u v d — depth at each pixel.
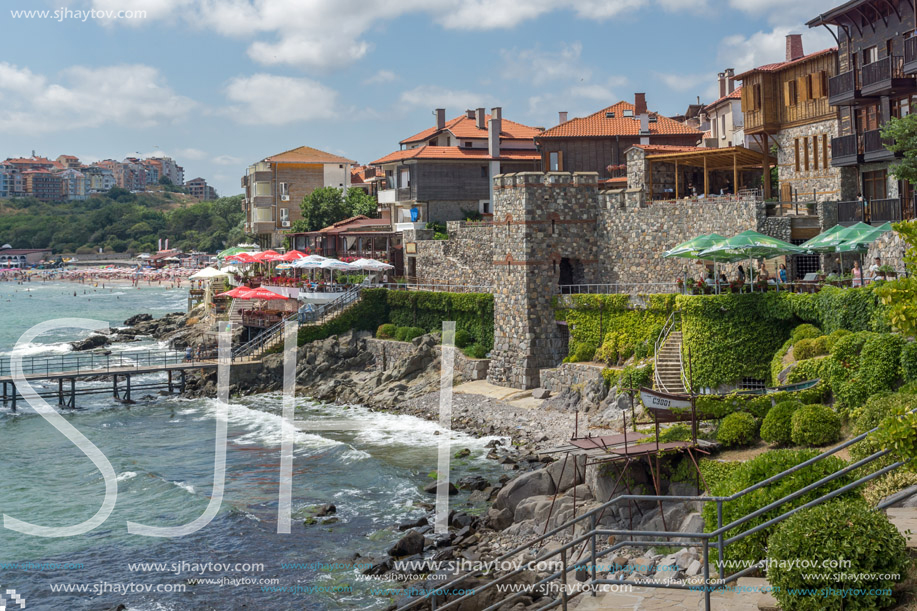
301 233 108.38
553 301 60.44
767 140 61.88
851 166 53.25
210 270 94.00
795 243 53.38
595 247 62.91
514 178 60.84
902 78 47.34
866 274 44.41
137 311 149.75
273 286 84.62
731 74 88.75
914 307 15.55
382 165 97.50
